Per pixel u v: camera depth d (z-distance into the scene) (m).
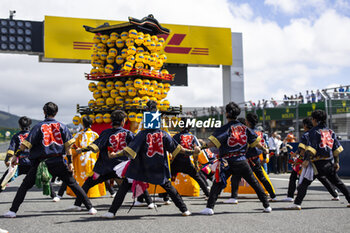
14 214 5.54
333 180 6.21
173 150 5.53
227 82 29.91
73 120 10.93
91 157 8.12
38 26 25.66
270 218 5.32
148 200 6.46
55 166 5.59
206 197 7.51
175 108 11.12
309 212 5.81
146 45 10.64
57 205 6.91
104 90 10.71
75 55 25.94
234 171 5.67
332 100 14.54
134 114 10.12
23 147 5.43
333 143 6.13
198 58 28.31
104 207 6.67
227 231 4.50
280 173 15.63
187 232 4.46
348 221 5.07
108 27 10.73
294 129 17.28
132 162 5.39
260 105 17.09
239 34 30.23
